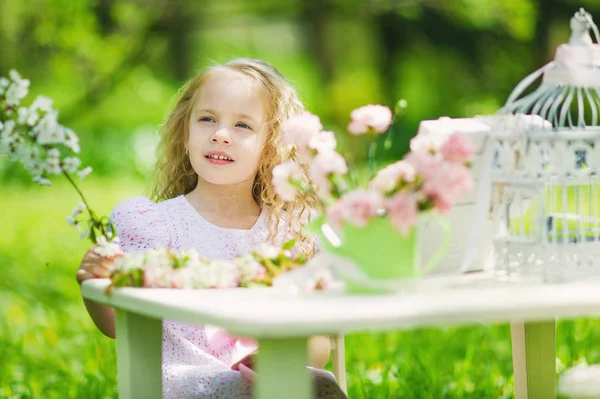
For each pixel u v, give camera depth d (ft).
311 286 8.98
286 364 8.13
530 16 49.55
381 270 8.64
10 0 47.19
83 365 18.07
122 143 57.36
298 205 13.03
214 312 7.84
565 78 10.10
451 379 16.74
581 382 10.07
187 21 51.44
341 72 68.54
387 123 9.51
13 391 16.60
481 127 10.36
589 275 9.63
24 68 57.57
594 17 50.96
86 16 47.73
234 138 12.44
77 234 34.96
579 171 9.59
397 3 51.60
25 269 28.22
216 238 12.60
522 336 13.25
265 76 13.00
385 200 8.61
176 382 11.33
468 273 10.28
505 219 10.17
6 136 11.20
